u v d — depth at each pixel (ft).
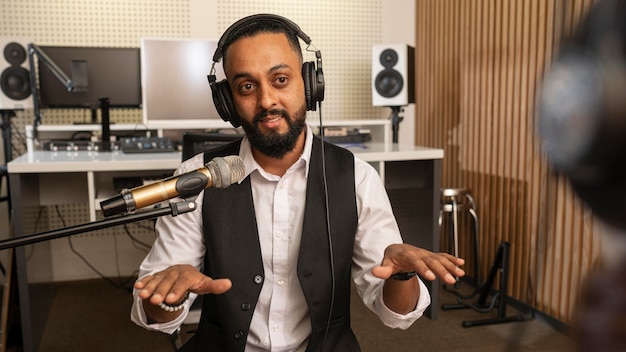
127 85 10.59
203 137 7.20
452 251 11.75
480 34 10.88
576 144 0.59
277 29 3.69
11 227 7.93
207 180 2.83
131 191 2.75
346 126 12.01
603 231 0.62
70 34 12.17
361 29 13.83
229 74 3.74
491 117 10.55
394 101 11.21
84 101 10.44
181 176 2.81
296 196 4.14
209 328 4.15
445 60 12.29
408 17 13.96
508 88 9.99
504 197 10.25
